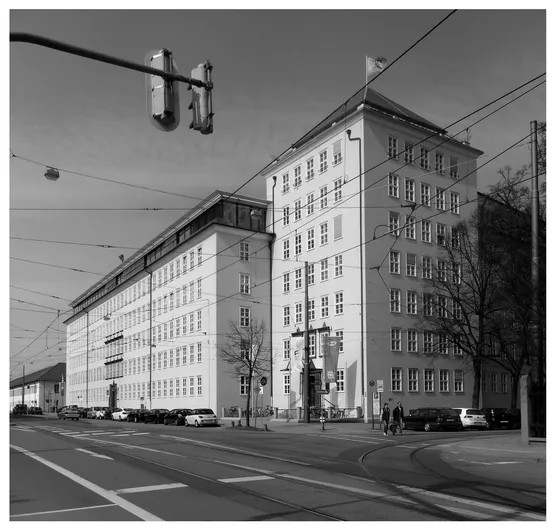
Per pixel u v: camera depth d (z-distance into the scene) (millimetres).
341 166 47375
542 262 23312
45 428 41625
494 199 43812
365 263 44094
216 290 52625
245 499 11156
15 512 10125
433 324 44594
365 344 43125
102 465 16891
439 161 50562
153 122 10672
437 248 48938
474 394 44188
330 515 9664
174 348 61375
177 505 10617
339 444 24141
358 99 48312
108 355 84812
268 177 57125
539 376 22406
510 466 16156
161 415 51375
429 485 12727
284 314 53312
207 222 56062
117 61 10336
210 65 11234
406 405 44688
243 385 52812
